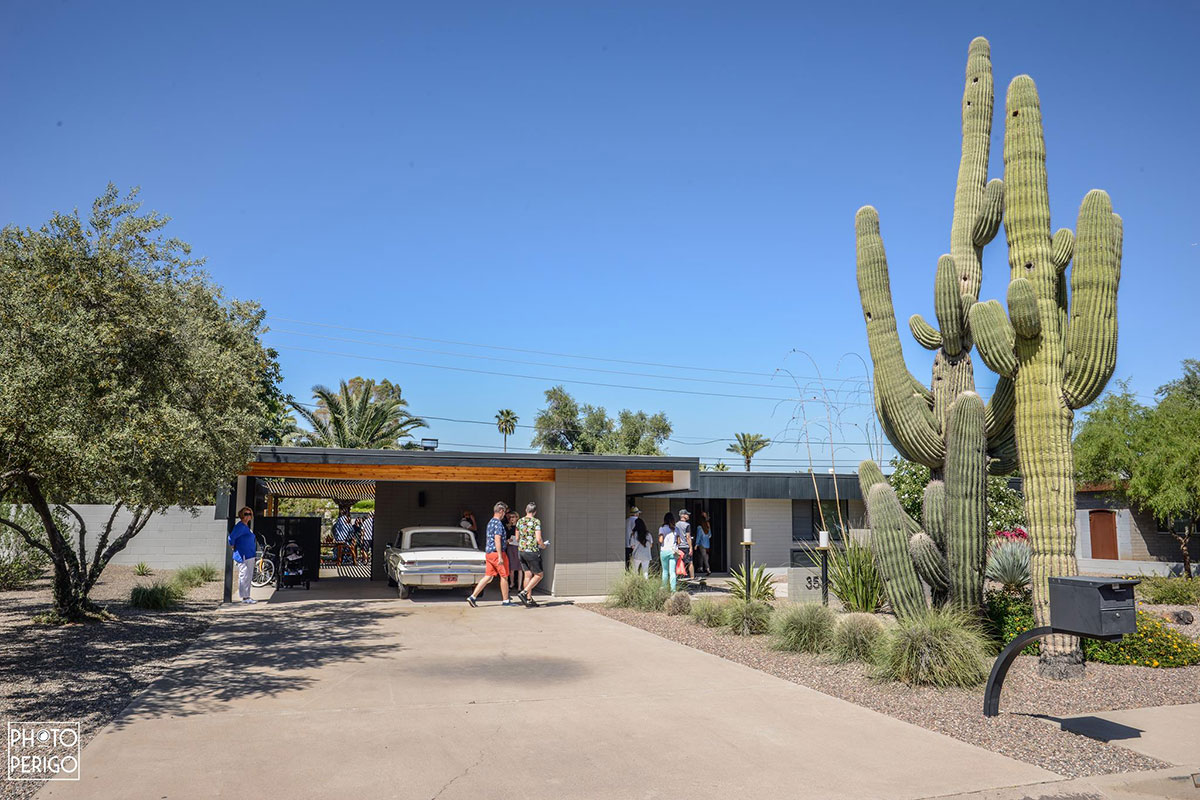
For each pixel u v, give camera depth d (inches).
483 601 633.0
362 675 349.1
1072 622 259.9
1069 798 212.2
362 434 1330.0
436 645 427.5
